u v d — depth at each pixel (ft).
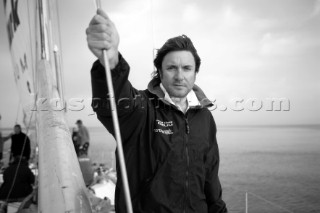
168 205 4.81
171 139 4.94
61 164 3.96
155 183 4.79
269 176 104.68
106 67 3.28
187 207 5.01
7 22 20.72
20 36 17.57
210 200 6.03
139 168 4.85
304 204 74.69
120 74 4.01
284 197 81.15
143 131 4.88
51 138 4.50
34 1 9.59
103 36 3.26
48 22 9.00
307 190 87.25
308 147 177.06
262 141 210.59
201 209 5.22
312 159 136.46
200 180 5.20
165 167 4.85
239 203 58.18
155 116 4.96
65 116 5.40
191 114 5.33
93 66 3.98
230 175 106.01
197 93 5.61
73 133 34.01
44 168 3.94
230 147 177.17
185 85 5.08
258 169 114.83
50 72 7.05
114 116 3.25
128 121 4.65
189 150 5.08
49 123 4.93
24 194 17.22
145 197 4.79
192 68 5.13
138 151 4.86
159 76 5.37
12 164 17.43
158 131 4.90
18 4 16.63
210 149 5.68
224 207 6.10
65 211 3.30
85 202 3.58
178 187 4.91
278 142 205.57
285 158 140.67
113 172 23.56
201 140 5.28
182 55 5.03
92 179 18.01
